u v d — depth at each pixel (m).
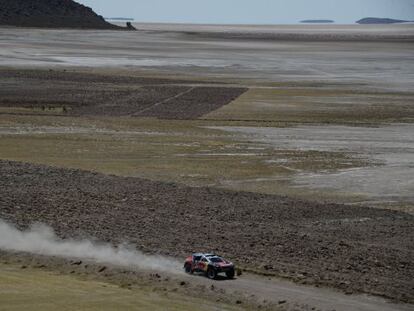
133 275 71.06
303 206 106.38
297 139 170.12
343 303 64.31
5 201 103.06
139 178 123.44
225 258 78.38
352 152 155.00
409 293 67.94
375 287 69.38
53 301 59.22
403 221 99.25
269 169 136.50
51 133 171.00
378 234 91.81
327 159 146.75
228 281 70.00
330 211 103.81
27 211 98.44
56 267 73.62
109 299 60.69
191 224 94.31
